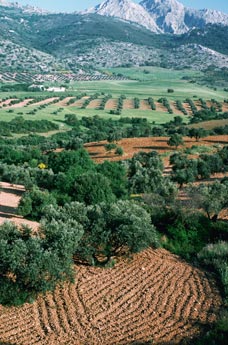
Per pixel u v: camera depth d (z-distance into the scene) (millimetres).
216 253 32156
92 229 28703
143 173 51094
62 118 161750
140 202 40031
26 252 22578
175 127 129625
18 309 22578
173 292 26047
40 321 21578
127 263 30188
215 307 24297
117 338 20562
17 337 20062
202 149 83250
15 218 37062
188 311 23641
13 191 50594
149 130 114438
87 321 21984
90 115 169125
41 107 182875
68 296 24469
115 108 188500
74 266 28844
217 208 38125
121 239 28828
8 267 22453
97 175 42312
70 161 54938
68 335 20531
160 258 31922
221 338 20516
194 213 37406
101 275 27891
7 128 134875
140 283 27078
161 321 22453
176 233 35781
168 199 40250
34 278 22359
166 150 84375
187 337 20953
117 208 30094
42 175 50719
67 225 25641
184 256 32969
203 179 59875
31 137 116625
